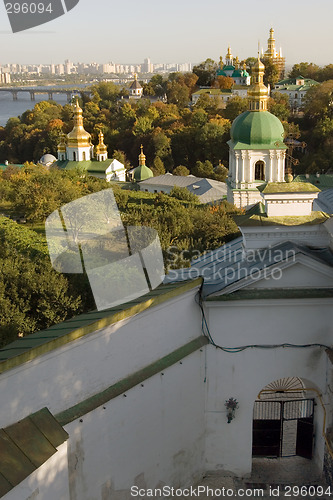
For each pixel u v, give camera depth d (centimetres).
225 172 12588
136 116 17262
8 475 938
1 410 988
